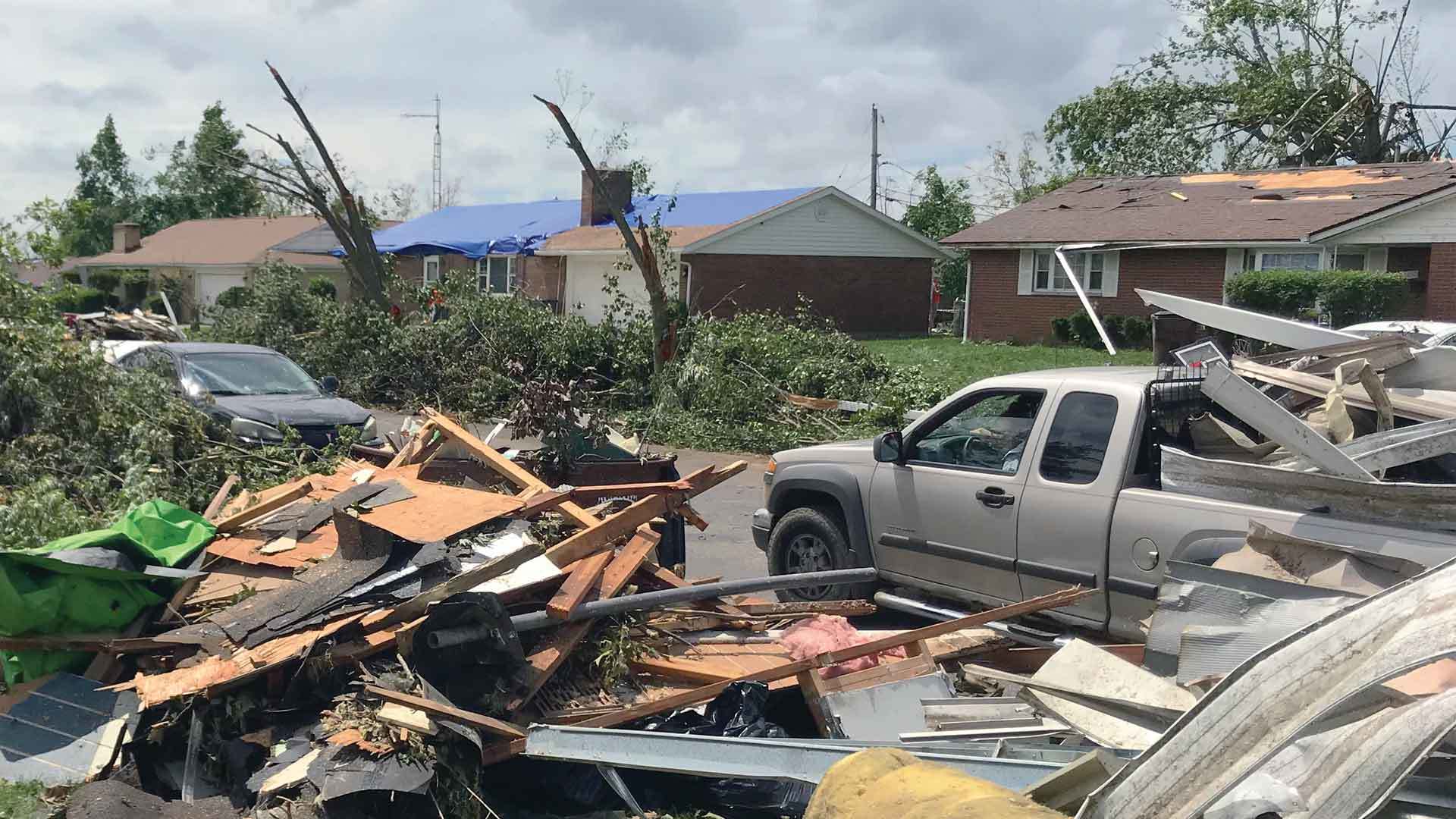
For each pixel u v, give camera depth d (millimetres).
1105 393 6188
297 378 14477
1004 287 30812
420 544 5383
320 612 4961
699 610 5781
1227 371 5520
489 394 19391
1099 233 28484
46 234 15102
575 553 5418
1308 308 23062
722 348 18312
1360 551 4617
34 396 9438
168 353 14023
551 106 18906
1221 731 2830
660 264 31844
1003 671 5930
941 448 7051
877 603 7379
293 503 6371
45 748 4668
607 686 4973
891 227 34625
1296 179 29516
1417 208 23828
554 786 4613
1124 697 4328
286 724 4668
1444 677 3246
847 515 7457
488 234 38344
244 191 63938
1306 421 5902
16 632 4980
